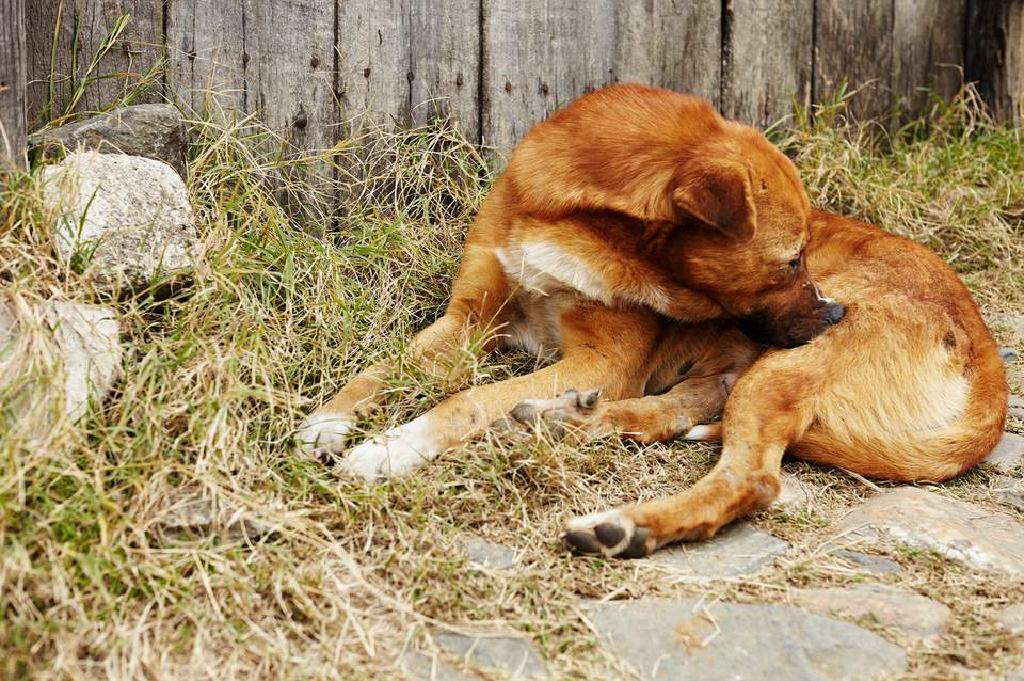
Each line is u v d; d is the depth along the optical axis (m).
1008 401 1.83
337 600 1.41
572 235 1.75
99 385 1.54
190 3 1.84
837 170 2.33
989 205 2.34
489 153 2.09
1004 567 1.53
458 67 2.05
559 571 1.49
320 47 1.93
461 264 1.84
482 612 1.43
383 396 1.70
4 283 1.53
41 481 1.42
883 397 1.68
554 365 1.74
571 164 1.75
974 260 2.29
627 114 1.77
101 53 1.79
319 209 1.94
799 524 1.60
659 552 1.54
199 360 1.59
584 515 1.56
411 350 1.74
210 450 1.50
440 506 1.56
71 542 1.39
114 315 1.59
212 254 1.70
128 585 1.39
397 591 1.45
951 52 2.66
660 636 1.42
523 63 2.11
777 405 1.65
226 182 1.85
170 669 1.34
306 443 1.60
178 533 1.46
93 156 1.65
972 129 2.56
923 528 1.57
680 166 1.71
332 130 1.96
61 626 1.33
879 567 1.53
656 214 1.71
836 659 1.40
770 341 1.75
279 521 1.48
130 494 1.48
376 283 1.89
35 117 1.77
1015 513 1.65
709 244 1.72
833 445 1.67
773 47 2.38
